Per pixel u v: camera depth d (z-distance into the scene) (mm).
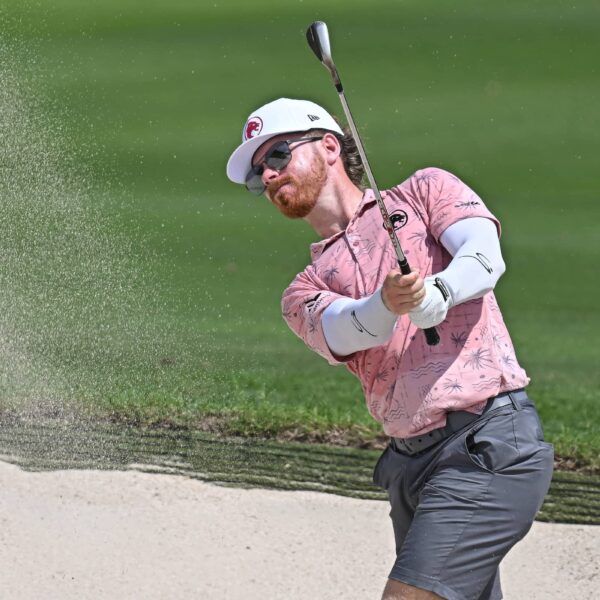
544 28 75062
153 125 57625
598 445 22281
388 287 11570
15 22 71875
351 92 65188
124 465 21047
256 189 13852
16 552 17781
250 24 77375
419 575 12078
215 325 31312
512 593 17297
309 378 26594
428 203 12844
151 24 76438
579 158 55656
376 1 82500
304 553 18312
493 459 12297
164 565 17719
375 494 20422
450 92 65500
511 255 42688
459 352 12445
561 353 30766
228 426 22953
